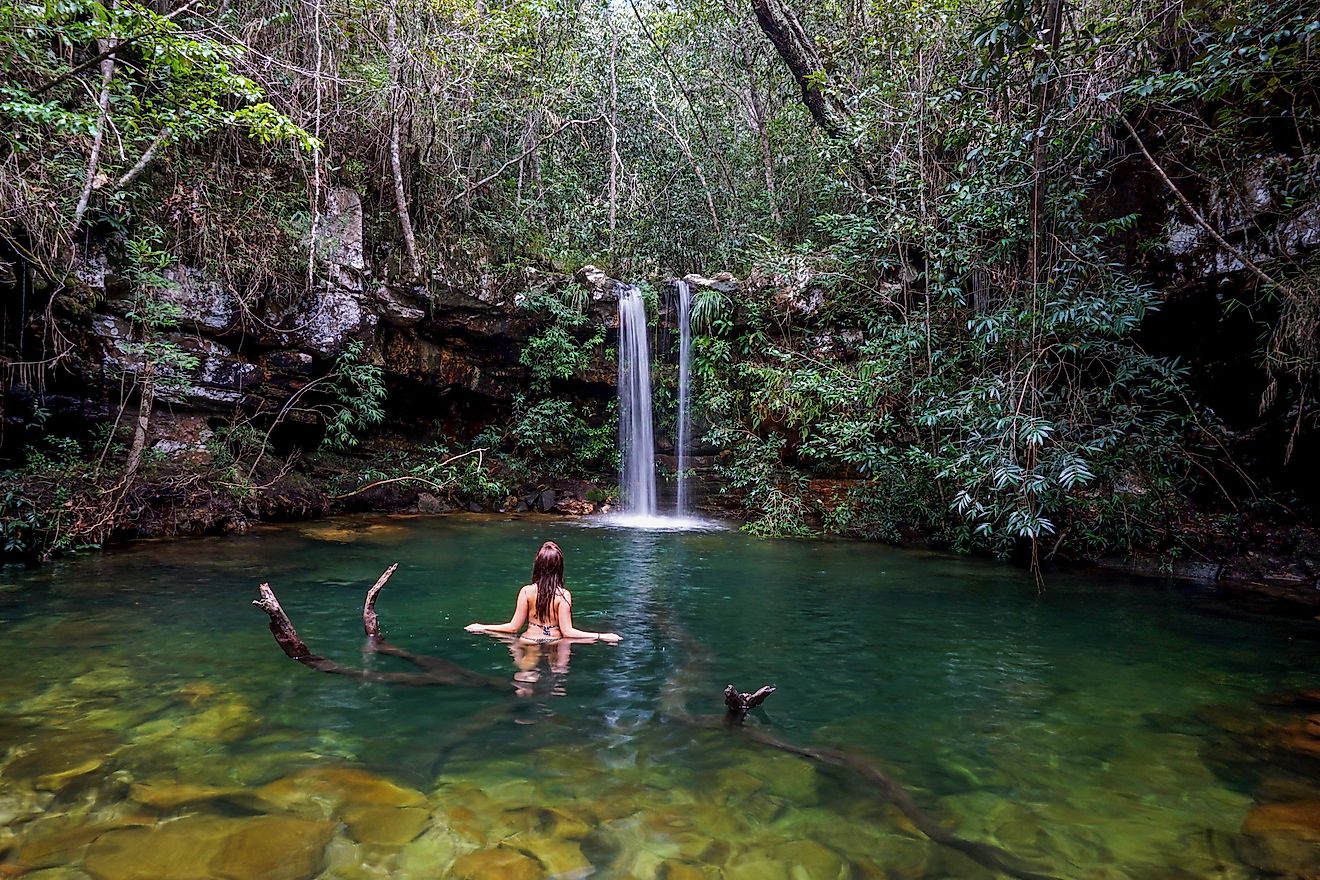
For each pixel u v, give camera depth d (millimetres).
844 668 4281
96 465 7738
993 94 7574
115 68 7910
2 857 2100
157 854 2145
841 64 10781
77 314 8172
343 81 10352
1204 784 2834
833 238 12820
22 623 4648
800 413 10758
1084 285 7359
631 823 2447
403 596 5727
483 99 13102
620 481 13070
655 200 16359
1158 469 7832
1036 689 3943
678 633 4953
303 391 10445
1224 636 5078
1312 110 6887
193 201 9500
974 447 7078
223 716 3246
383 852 2209
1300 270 6742
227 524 8508
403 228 11789
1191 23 6859
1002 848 2340
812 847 2324
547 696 3650
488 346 12609
